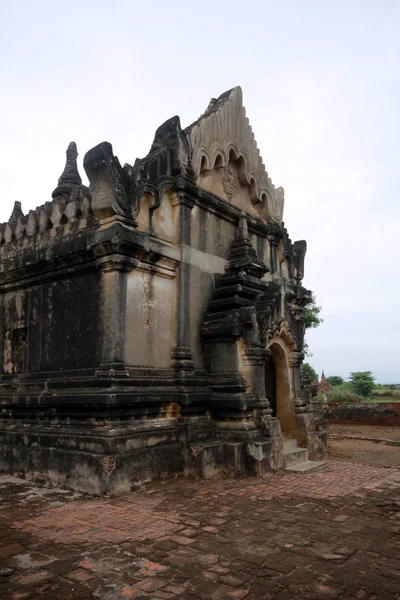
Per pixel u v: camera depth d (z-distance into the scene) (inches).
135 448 358.6
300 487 366.6
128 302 391.5
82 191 436.8
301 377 595.2
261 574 200.4
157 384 397.1
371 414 979.9
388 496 338.3
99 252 382.9
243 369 447.8
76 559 215.8
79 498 327.0
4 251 500.7
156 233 424.8
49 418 403.5
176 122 453.4
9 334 482.3
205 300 469.4
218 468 403.9
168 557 217.9
